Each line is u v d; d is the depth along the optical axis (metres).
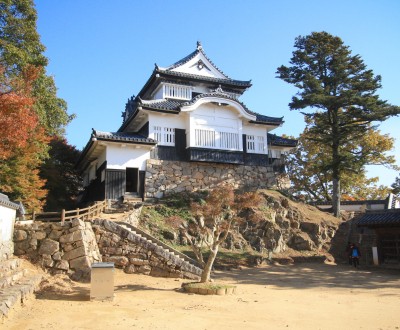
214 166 28.58
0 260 13.27
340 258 24.73
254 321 9.70
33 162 21.17
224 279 17.05
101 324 9.06
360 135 30.69
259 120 30.28
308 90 29.55
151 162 26.39
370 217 24.72
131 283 14.87
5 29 20.12
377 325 9.41
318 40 30.48
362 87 29.39
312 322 9.71
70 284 13.78
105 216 20.56
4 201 13.55
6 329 8.40
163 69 30.16
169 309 10.85
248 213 25.03
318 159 42.47
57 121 23.53
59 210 28.12
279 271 20.05
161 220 23.06
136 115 27.86
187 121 27.98
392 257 23.33
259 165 30.34
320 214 28.89
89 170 31.67
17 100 12.49
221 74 33.50
